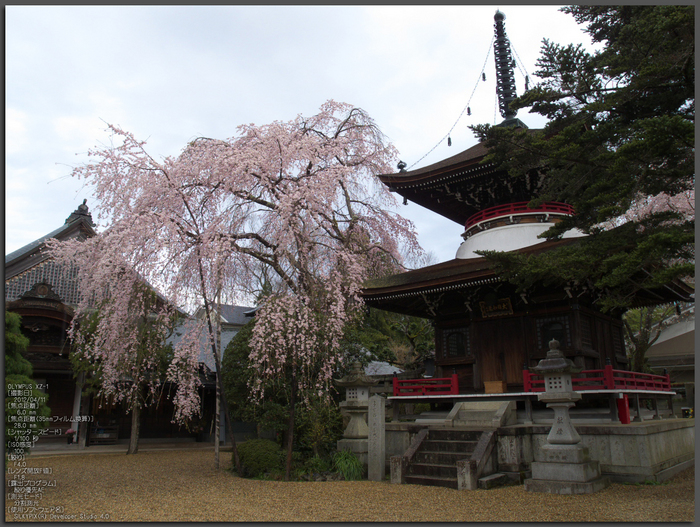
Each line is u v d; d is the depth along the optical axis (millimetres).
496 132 10680
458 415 12719
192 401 11203
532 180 15477
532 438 11219
